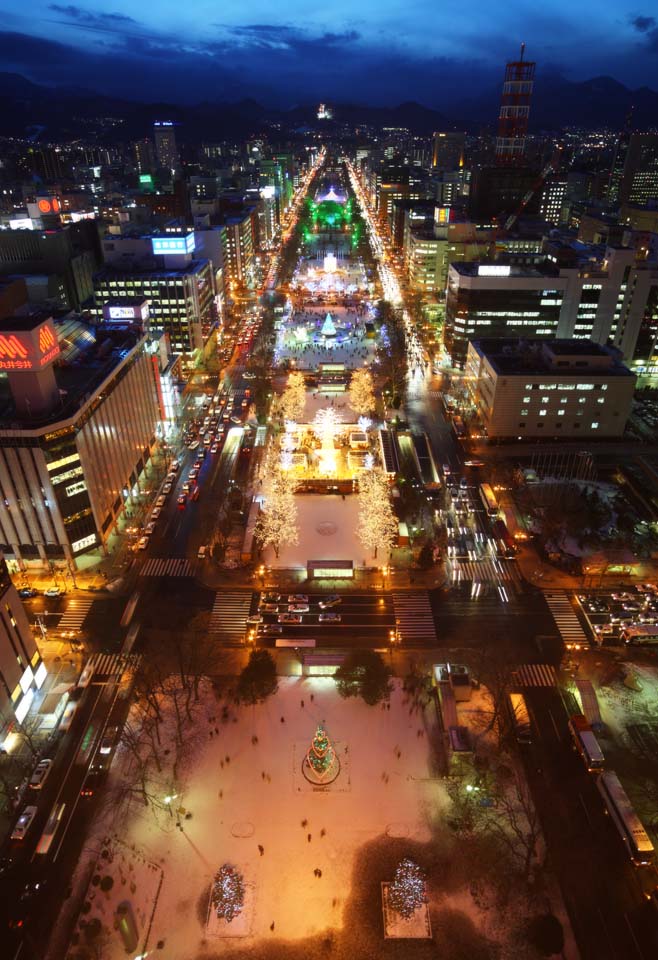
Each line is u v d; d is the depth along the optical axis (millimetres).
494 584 136375
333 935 78375
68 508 133625
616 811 89312
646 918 79312
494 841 87875
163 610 130000
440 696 108000
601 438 192125
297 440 193125
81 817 91750
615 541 147375
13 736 103375
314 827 90438
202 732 104062
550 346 194250
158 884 83625
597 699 108875
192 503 164750
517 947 76875
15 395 126188
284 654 119500
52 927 79250
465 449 189250
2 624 101375
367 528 148875
